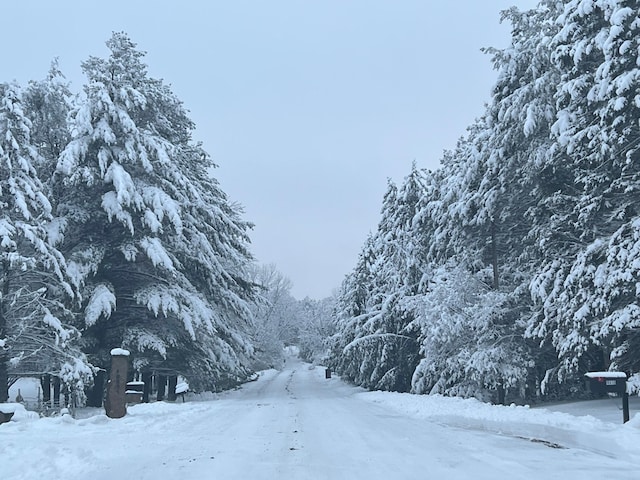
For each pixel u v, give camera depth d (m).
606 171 17.45
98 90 24.47
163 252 24.19
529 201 24.16
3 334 19.89
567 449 9.72
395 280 33.34
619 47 15.54
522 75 23.58
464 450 9.70
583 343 16.75
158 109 29.25
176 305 24.61
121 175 23.73
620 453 9.04
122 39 27.67
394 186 42.47
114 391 15.85
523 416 13.72
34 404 23.03
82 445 10.27
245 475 7.65
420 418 15.90
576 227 18.12
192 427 13.64
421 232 33.22
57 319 20.16
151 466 8.34
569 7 17.72
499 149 23.20
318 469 8.05
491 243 26.62
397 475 7.58
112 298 23.19
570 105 18.58
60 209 24.97
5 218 19.64
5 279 20.14
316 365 104.69
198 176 32.50
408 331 30.00
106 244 25.88
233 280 31.08
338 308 56.62
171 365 28.77
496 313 21.66
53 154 26.55
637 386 15.39
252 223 35.38
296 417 16.31
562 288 18.25
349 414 17.34
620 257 15.12
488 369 20.14
